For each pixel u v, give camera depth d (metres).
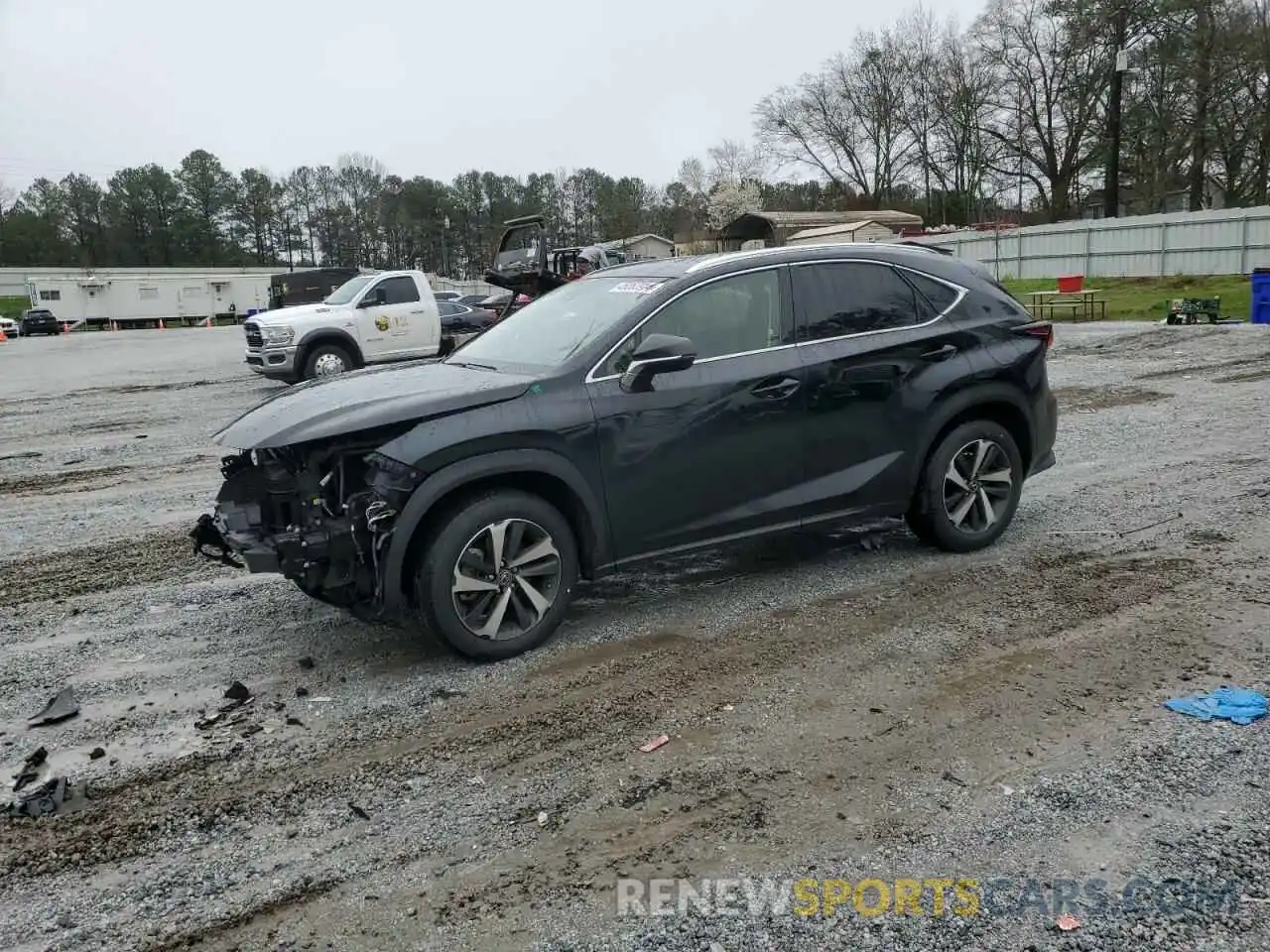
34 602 5.56
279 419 4.36
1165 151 48.91
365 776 3.48
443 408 4.27
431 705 4.03
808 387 4.98
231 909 2.77
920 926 2.60
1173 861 2.83
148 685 4.34
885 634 4.59
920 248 5.66
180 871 2.96
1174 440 8.61
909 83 70.44
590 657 4.45
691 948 2.55
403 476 4.10
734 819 3.12
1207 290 26.36
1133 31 49.78
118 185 101.12
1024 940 2.53
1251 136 45.56
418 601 4.32
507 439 4.28
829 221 61.91
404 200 102.50
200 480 9.02
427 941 2.61
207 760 3.64
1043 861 2.85
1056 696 3.88
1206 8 44.84
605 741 3.67
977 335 5.54
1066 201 56.94
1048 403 5.85
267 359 15.47
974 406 5.54
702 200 73.69
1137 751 3.44
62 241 100.31
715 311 4.89
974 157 63.41
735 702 3.95
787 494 5.01
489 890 2.82
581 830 3.10
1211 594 4.90
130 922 2.73
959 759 3.44
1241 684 3.91
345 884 2.87
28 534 7.14
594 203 93.56
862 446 5.20
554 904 2.74
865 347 5.16
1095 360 14.64
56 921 2.74
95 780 3.51
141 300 64.31
